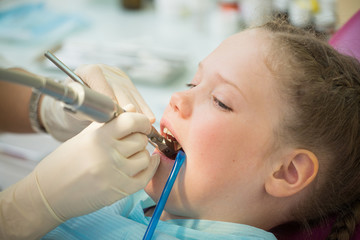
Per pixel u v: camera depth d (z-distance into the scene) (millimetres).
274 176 867
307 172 854
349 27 1283
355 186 953
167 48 1859
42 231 840
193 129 855
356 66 961
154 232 867
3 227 821
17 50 1833
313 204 944
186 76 1727
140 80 1676
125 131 787
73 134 1188
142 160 822
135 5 2283
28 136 1715
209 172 844
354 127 888
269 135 834
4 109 1441
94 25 2129
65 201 803
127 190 820
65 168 805
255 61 856
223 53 902
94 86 984
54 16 2199
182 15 2162
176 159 852
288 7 1647
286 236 1026
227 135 834
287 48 877
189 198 872
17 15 2178
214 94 852
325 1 1635
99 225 930
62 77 1649
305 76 842
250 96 831
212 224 888
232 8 1879
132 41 1923
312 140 845
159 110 1512
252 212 908
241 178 853
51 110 1199
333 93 860
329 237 949
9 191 873
